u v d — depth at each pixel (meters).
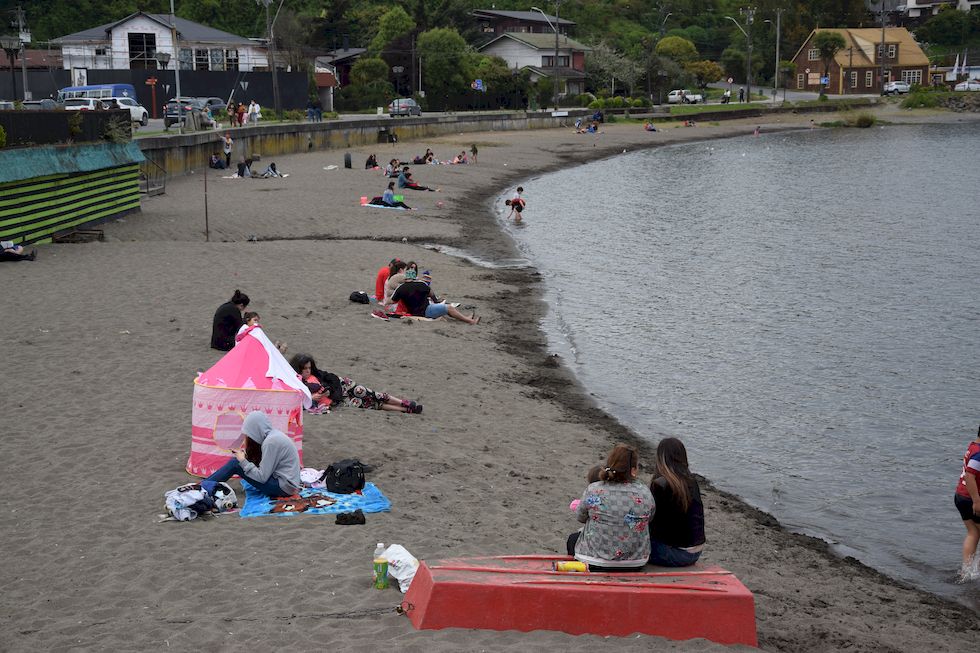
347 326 19.64
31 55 81.88
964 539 12.10
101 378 14.88
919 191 51.84
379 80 102.56
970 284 27.91
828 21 162.50
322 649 7.40
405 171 44.78
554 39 123.25
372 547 9.33
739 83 155.62
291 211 36.06
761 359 20.12
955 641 9.20
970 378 18.97
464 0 127.81
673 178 59.12
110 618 7.87
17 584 8.45
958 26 168.88
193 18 109.88
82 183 29.58
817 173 61.84
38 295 20.66
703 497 13.02
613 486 8.27
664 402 17.25
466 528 10.23
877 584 10.64
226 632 7.64
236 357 11.26
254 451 10.59
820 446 15.31
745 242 35.41
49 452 11.69
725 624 7.95
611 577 8.12
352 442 12.65
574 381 18.11
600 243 34.59
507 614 7.86
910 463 14.65
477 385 16.78
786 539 11.77
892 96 135.12
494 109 110.00
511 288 25.95
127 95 63.84
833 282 28.12
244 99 80.94
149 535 9.45
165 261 25.02
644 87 129.12
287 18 104.00
